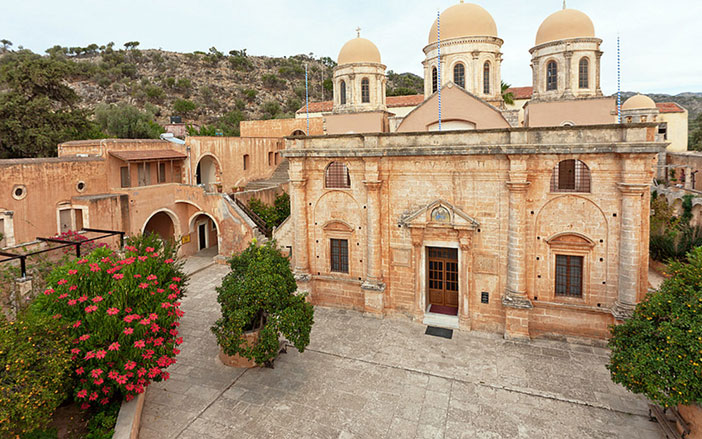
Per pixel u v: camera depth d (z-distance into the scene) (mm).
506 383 16891
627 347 13539
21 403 9867
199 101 100312
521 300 20078
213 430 14461
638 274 18531
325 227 24359
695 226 28594
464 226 20734
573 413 15086
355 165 23156
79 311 13031
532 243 20188
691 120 122750
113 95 95438
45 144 36812
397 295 23125
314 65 138125
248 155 43875
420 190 21922
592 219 19203
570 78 29766
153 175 35281
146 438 14000
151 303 13945
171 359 14305
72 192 29078
